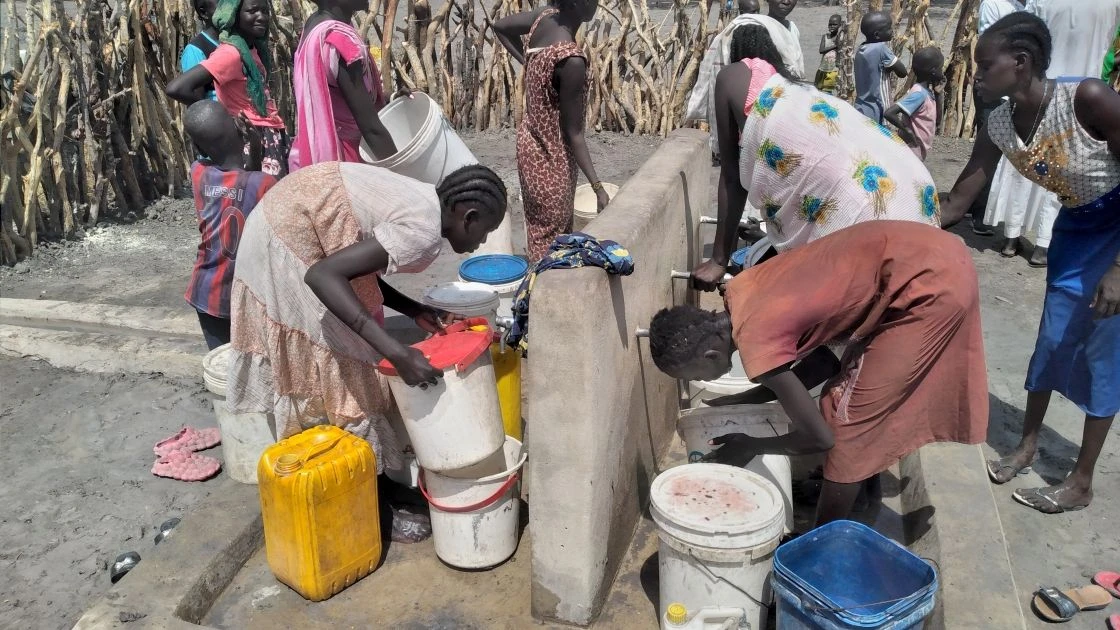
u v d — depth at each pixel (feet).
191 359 17.25
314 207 10.46
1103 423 12.46
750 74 11.57
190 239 24.70
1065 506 13.01
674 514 9.41
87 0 24.32
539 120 15.31
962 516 11.63
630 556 11.71
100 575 12.14
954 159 29.66
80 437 15.47
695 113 21.71
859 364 9.95
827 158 11.05
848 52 26.35
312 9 29.84
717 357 9.78
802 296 9.41
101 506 13.62
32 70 22.59
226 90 17.98
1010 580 10.50
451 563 11.48
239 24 18.25
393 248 10.11
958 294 9.41
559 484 9.78
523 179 15.94
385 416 11.81
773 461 11.32
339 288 9.96
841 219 11.09
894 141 11.50
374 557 11.50
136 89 25.93
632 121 33.73
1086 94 11.09
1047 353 12.87
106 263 22.95
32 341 17.93
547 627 10.53
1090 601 11.11
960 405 10.06
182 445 14.98
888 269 9.45
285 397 11.43
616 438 10.63
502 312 15.19
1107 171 11.46
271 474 10.52
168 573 10.91
